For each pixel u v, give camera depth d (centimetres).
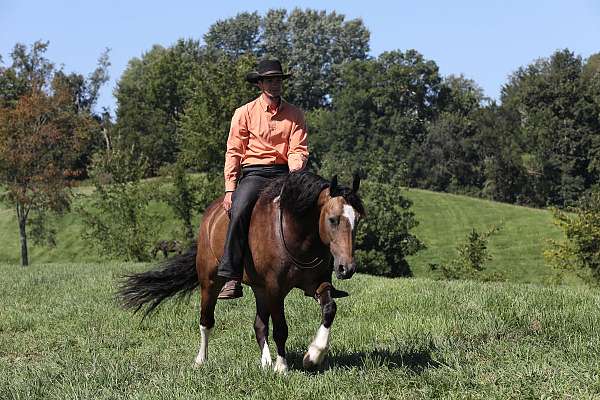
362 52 11244
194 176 3838
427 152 8525
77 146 3819
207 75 4188
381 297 1112
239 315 1084
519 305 921
